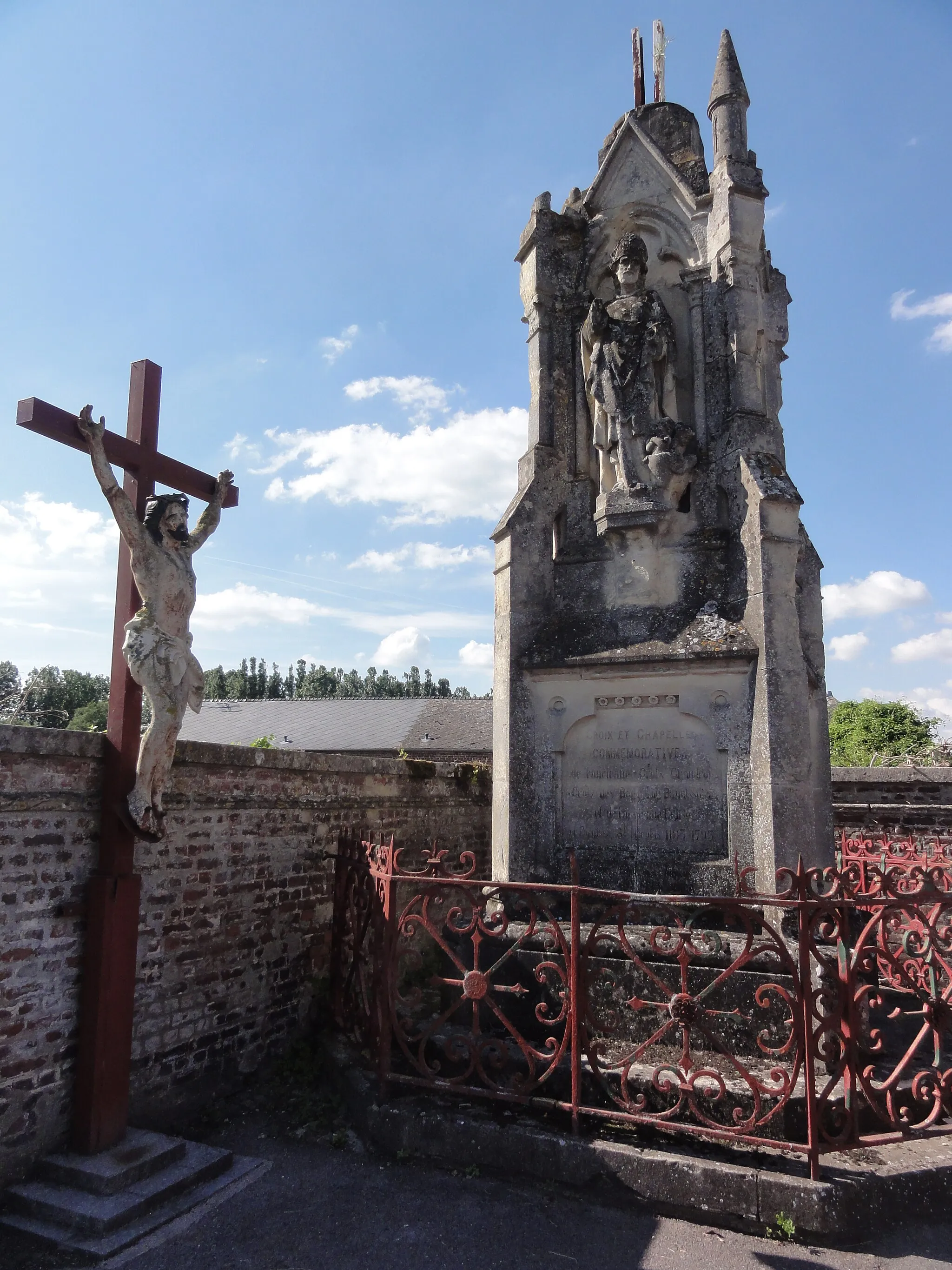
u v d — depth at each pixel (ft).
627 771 22.61
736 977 18.08
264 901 22.13
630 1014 18.47
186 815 19.62
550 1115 16.48
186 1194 14.96
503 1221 14.30
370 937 22.43
